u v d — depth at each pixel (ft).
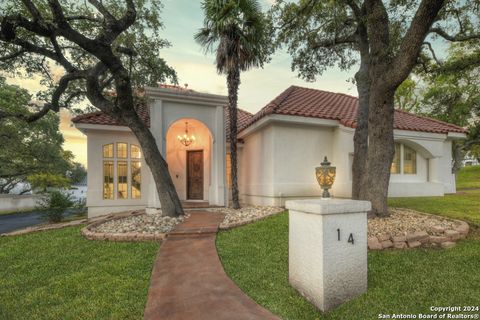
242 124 54.39
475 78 62.85
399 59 22.43
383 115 25.39
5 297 14.76
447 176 53.26
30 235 28.27
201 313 12.12
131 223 29.78
